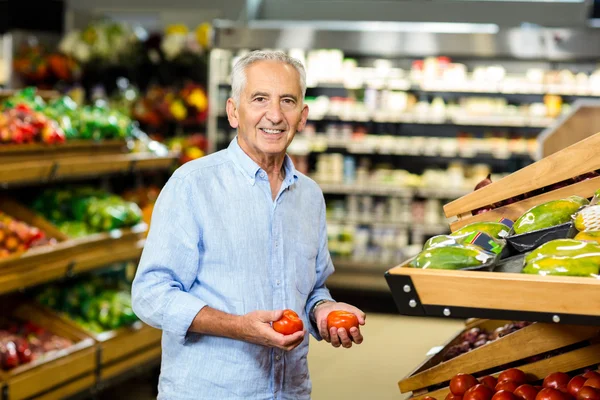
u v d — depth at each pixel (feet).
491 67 23.94
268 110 6.89
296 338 6.33
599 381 5.91
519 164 24.97
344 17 28.12
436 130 25.41
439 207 24.66
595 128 18.29
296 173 7.55
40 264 13.64
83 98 24.58
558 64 24.40
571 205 5.89
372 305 24.41
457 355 8.05
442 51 22.81
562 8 26.84
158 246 6.92
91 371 13.99
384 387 16.48
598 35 22.16
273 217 7.21
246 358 6.92
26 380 12.42
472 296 4.85
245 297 7.02
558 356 6.82
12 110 14.15
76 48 24.82
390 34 22.95
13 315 14.79
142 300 6.89
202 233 7.02
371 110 24.16
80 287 15.62
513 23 27.12
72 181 17.51
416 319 22.95
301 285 7.36
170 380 7.08
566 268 4.84
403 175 24.57
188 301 6.72
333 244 24.73
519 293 4.75
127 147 16.80
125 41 24.70
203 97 24.12
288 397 7.23
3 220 13.85
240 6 27.63
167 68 25.36
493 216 7.07
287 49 23.48
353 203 24.79
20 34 26.66
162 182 21.83
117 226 15.79
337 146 25.04
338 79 23.90
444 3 27.45
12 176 13.19
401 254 24.40
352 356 18.88
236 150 7.24
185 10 28.02
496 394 6.12
